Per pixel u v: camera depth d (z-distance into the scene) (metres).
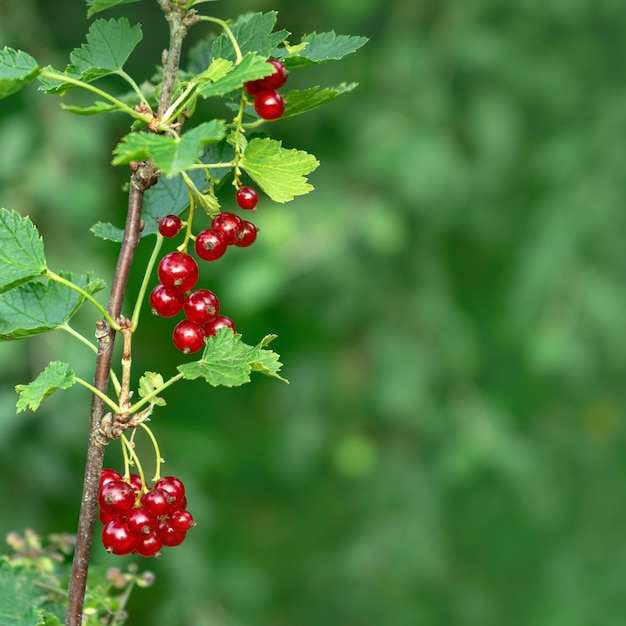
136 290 5.44
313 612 5.60
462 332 5.40
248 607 5.12
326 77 5.37
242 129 1.57
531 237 5.35
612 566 5.47
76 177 4.69
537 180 5.62
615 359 5.32
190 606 4.62
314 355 5.66
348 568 5.32
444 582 5.53
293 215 5.10
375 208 5.12
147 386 1.58
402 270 5.42
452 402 5.41
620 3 5.28
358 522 5.73
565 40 5.46
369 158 5.13
